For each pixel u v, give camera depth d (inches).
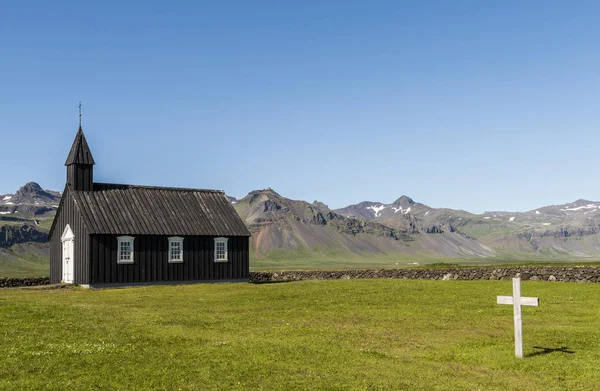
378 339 989.8
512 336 1023.6
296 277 2901.1
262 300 1592.0
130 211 2469.2
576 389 697.0
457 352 895.1
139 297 1715.1
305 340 964.6
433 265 3282.5
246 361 798.5
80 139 2522.1
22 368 745.6
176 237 2461.9
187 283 2470.5
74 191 2455.7
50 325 1072.8
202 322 1151.6
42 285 2444.6
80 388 663.1
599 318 1224.2
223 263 2576.3
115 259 2319.1
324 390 672.4
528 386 707.4
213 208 2711.6
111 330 1024.2
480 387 701.3
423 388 692.1
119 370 741.9
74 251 2396.7
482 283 2047.2
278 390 669.3
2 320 1130.0
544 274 2117.4
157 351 852.0
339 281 2256.4
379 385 697.6
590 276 2006.6
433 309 1369.3
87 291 2022.6
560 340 983.6
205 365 773.3
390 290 1833.2
